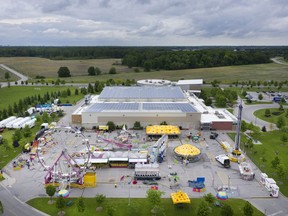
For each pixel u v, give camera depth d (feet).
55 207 250.78
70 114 566.36
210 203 255.91
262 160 345.31
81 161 329.11
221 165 338.75
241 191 280.51
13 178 305.32
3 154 366.63
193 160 349.41
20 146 393.70
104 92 613.93
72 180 287.69
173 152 374.02
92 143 407.23
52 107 594.65
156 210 244.63
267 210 248.52
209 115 503.61
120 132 437.99
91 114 468.75
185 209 247.29
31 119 509.35
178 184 292.61
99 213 242.37
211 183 296.30
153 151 352.90
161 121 470.80
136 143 407.44
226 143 392.47
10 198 266.16
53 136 435.53
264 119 538.47
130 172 321.73
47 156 361.10
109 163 335.26
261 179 296.71
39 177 307.99
